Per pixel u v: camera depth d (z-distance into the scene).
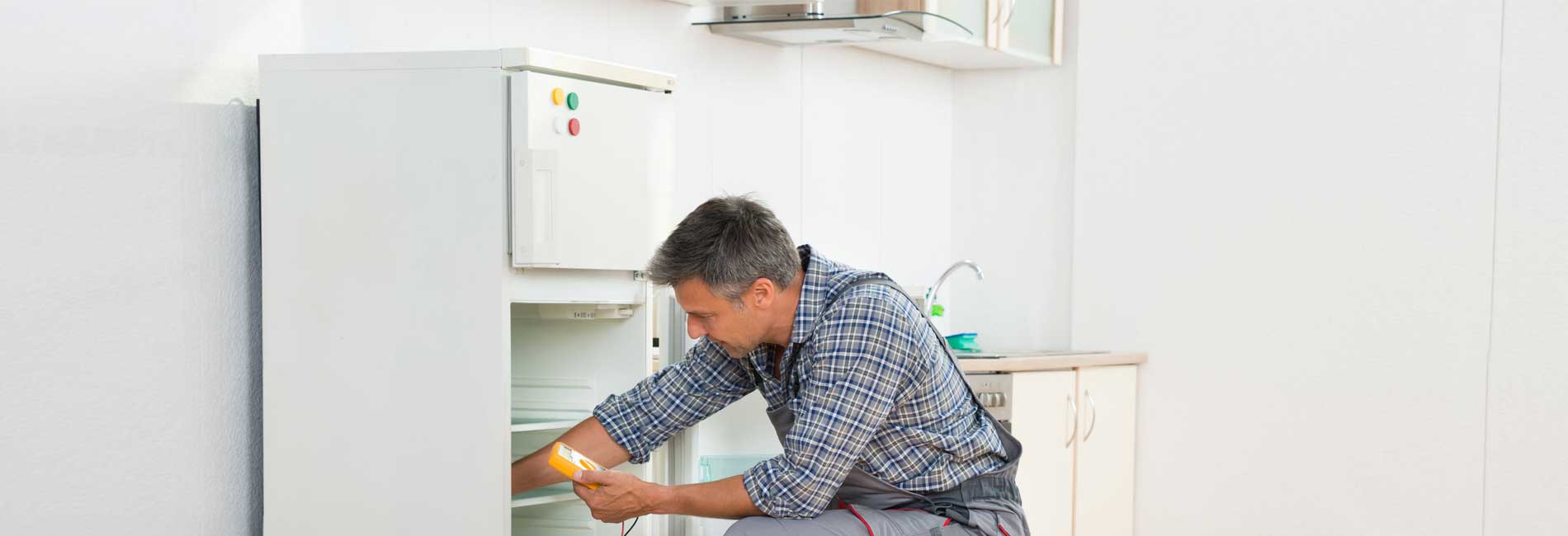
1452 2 3.83
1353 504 3.99
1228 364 4.19
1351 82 3.99
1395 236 3.92
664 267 2.07
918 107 4.50
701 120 3.55
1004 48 4.14
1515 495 3.76
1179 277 4.27
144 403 2.25
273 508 2.32
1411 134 3.90
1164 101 4.30
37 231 2.08
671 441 2.68
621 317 2.52
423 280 2.23
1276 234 4.11
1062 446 3.85
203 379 2.36
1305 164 4.06
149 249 2.25
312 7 2.59
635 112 2.40
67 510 2.13
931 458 2.15
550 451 2.35
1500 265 3.77
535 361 2.65
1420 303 3.89
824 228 4.05
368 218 2.26
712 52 3.60
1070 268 4.51
